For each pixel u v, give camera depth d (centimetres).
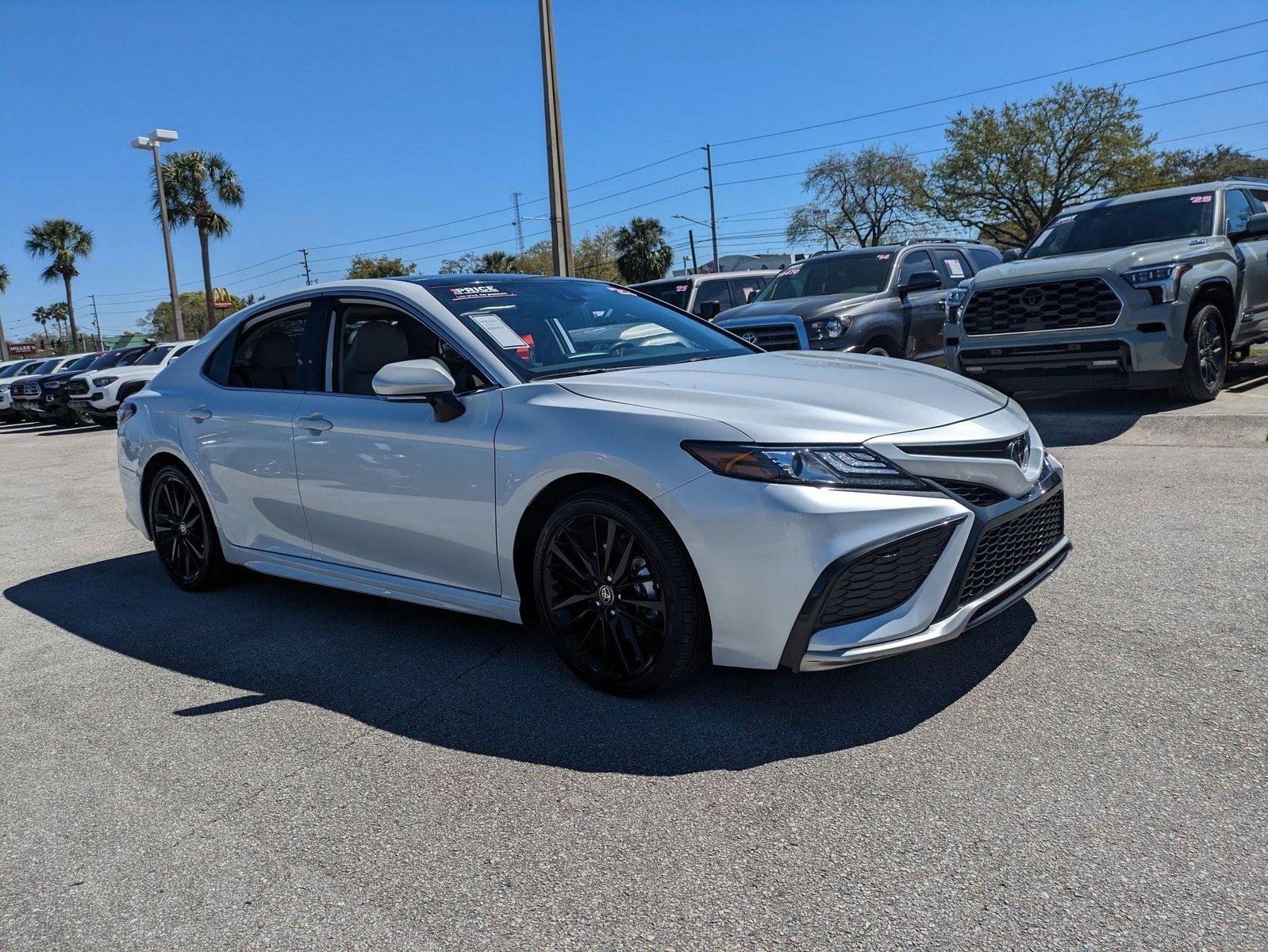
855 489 265
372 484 365
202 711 331
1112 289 692
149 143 2847
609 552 301
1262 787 226
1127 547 417
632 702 307
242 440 423
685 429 283
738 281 1333
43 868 239
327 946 199
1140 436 676
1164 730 256
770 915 197
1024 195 4228
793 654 269
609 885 212
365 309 392
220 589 489
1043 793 232
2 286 6197
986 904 193
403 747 290
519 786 260
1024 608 356
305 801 262
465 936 199
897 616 268
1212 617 329
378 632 400
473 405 335
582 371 348
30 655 409
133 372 1795
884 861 211
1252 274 797
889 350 938
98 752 304
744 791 246
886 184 5188
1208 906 186
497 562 332
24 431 2130
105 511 792
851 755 259
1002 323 748
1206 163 5281
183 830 252
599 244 6188
